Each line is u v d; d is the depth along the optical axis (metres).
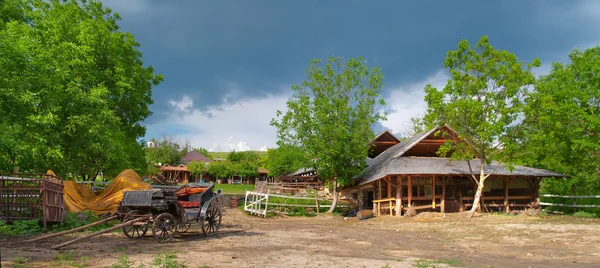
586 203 32.47
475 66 26.42
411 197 30.66
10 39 19.39
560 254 13.79
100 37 30.39
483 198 31.98
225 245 14.58
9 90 18.77
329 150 32.69
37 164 22.89
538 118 25.91
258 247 14.37
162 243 14.62
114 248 12.91
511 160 27.70
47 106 22.08
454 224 23.97
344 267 10.68
